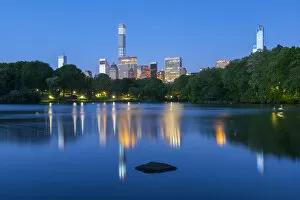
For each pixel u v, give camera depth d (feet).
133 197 37.88
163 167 51.37
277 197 37.70
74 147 72.54
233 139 83.66
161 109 284.82
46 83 529.04
